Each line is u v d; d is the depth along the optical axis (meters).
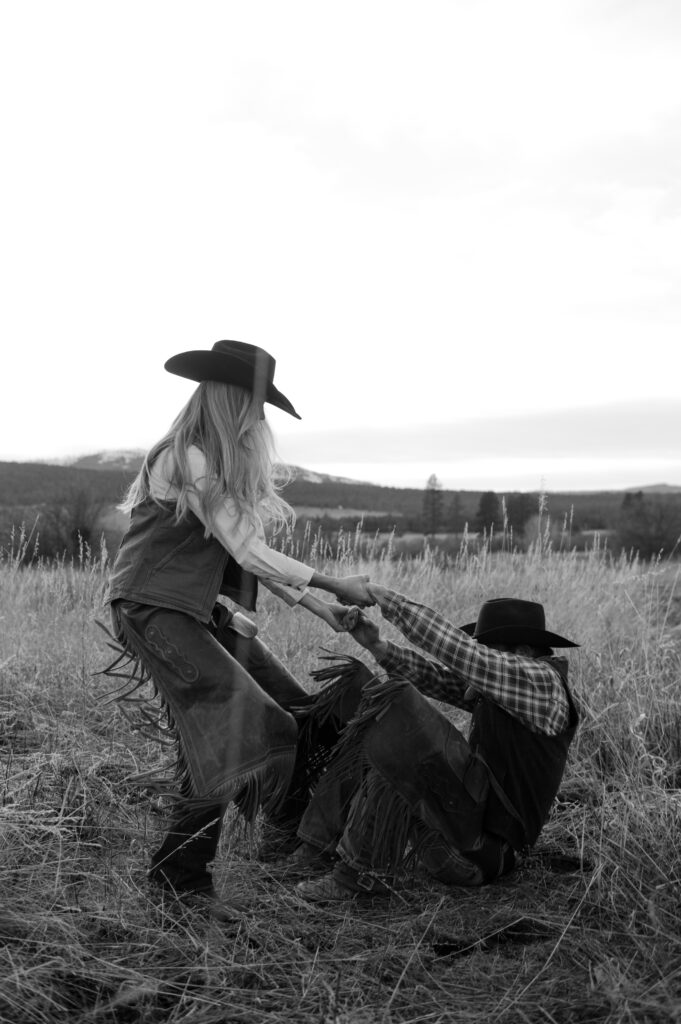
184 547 3.05
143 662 3.06
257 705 2.99
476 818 3.04
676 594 7.26
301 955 2.65
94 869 3.12
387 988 2.49
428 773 2.99
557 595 7.07
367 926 2.88
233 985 2.49
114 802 3.65
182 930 2.74
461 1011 2.38
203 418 3.07
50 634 6.16
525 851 3.17
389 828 3.02
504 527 8.38
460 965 2.64
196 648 2.98
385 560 7.83
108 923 2.74
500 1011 2.37
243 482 3.04
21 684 5.07
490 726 3.12
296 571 3.12
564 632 6.29
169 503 3.05
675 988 2.43
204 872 2.96
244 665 3.50
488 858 3.06
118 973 2.45
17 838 3.20
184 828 2.91
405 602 3.13
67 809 3.51
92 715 4.85
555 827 3.70
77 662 5.56
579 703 4.70
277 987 2.47
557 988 2.49
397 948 2.73
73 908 2.70
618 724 4.44
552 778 3.13
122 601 3.07
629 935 2.68
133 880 3.05
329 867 3.29
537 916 2.95
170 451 3.06
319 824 3.26
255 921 2.85
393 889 3.08
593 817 3.66
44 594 7.00
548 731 3.08
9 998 2.28
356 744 3.12
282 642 5.95
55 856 3.15
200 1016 2.31
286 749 3.05
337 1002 2.40
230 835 3.50
